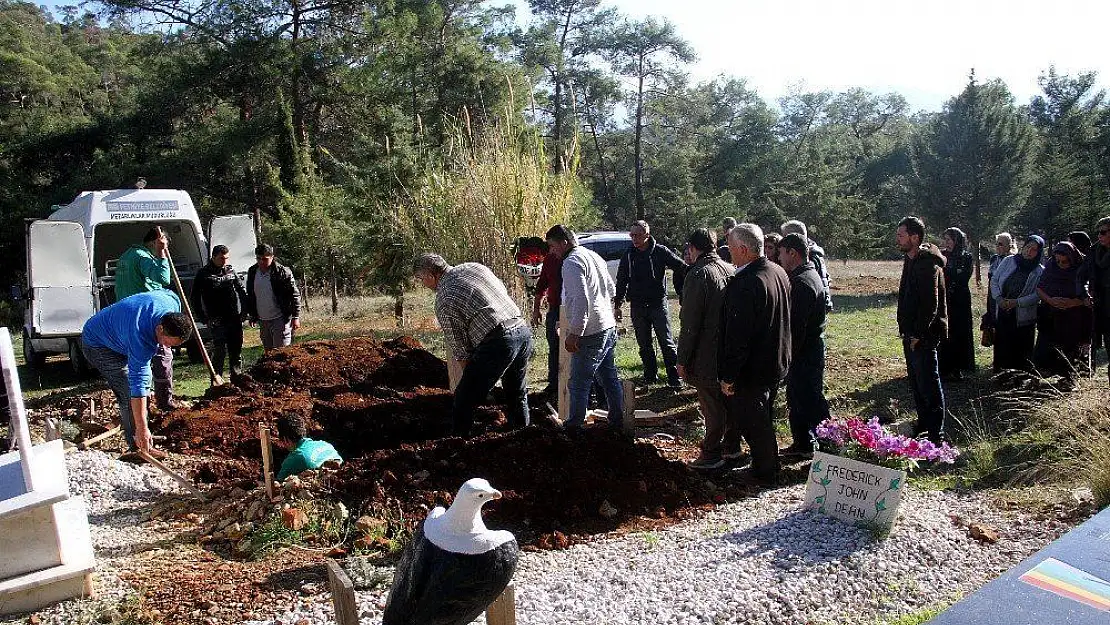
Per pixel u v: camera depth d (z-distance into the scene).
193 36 29.50
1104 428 6.13
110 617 4.10
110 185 28.80
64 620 4.14
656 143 51.53
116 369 6.46
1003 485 6.01
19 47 44.28
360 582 4.35
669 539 5.02
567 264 6.62
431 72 27.61
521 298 12.22
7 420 8.45
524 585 4.41
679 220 45.81
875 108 79.69
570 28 46.28
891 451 4.96
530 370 10.85
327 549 4.91
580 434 5.99
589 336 6.68
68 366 13.49
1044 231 33.28
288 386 8.61
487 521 5.27
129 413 6.61
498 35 33.81
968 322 9.26
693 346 6.34
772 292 5.89
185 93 29.41
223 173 29.84
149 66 31.08
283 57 28.11
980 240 26.66
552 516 5.32
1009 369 8.95
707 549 4.82
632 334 13.70
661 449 7.25
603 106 47.12
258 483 5.94
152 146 31.17
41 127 32.00
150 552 4.98
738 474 6.41
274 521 5.12
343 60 28.72
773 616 4.11
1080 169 35.12
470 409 6.61
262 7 28.45
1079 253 8.41
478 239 12.30
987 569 4.66
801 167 49.56
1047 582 2.85
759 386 6.06
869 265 32.84
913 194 28.17
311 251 17.77
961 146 26.62
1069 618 2.62
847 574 4.50
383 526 5.04
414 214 13.85
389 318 17.36
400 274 14.78
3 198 29.44
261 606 4.16
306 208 17.81
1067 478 5.94
